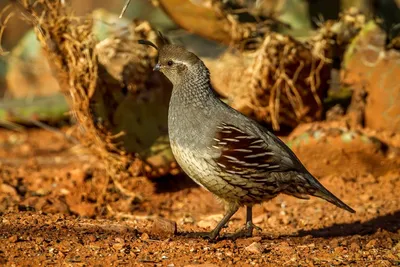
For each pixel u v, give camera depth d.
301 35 13.80
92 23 11.71
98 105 11.78
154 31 12.24
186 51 9.51
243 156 9.14
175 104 9.44
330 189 12.59
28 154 15.13
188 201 12.34
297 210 11.80
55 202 11.45
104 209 11.66
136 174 12.15
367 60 13.27
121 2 18.52
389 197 12.20
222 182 9.22
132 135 12.02
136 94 12.04
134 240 9.22
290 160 9.48
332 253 9.04
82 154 14.84
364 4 14.57
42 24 11.44
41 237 9.10
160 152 12.07
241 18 13.55
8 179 12.94
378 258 8.87
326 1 14.31
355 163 12.84
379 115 13.36
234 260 8.58
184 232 9.97
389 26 14.62
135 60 12.04
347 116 13.56
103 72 11.85
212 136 9.13
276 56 13.05
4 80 18.80
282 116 13.72
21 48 18.12
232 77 13.56
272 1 14.90
